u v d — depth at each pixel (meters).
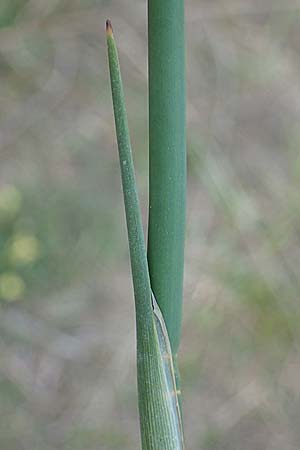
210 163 0.47
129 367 0.44
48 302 0.44
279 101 0.49
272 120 0.49
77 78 0.47
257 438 0.43
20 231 0.44
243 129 0.48
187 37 0.49
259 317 0.44
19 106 0.47
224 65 0.49
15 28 0.46
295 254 0.46
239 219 0.46
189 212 0.46
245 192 0.47
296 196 0.47
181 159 0.17
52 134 0.47
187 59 0.49
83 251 0.45
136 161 0.46
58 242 0.45
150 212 0.17
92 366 0.44
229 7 0.49
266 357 0.44
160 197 0.17
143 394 0.17
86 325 0.44
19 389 0.42
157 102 0.17
